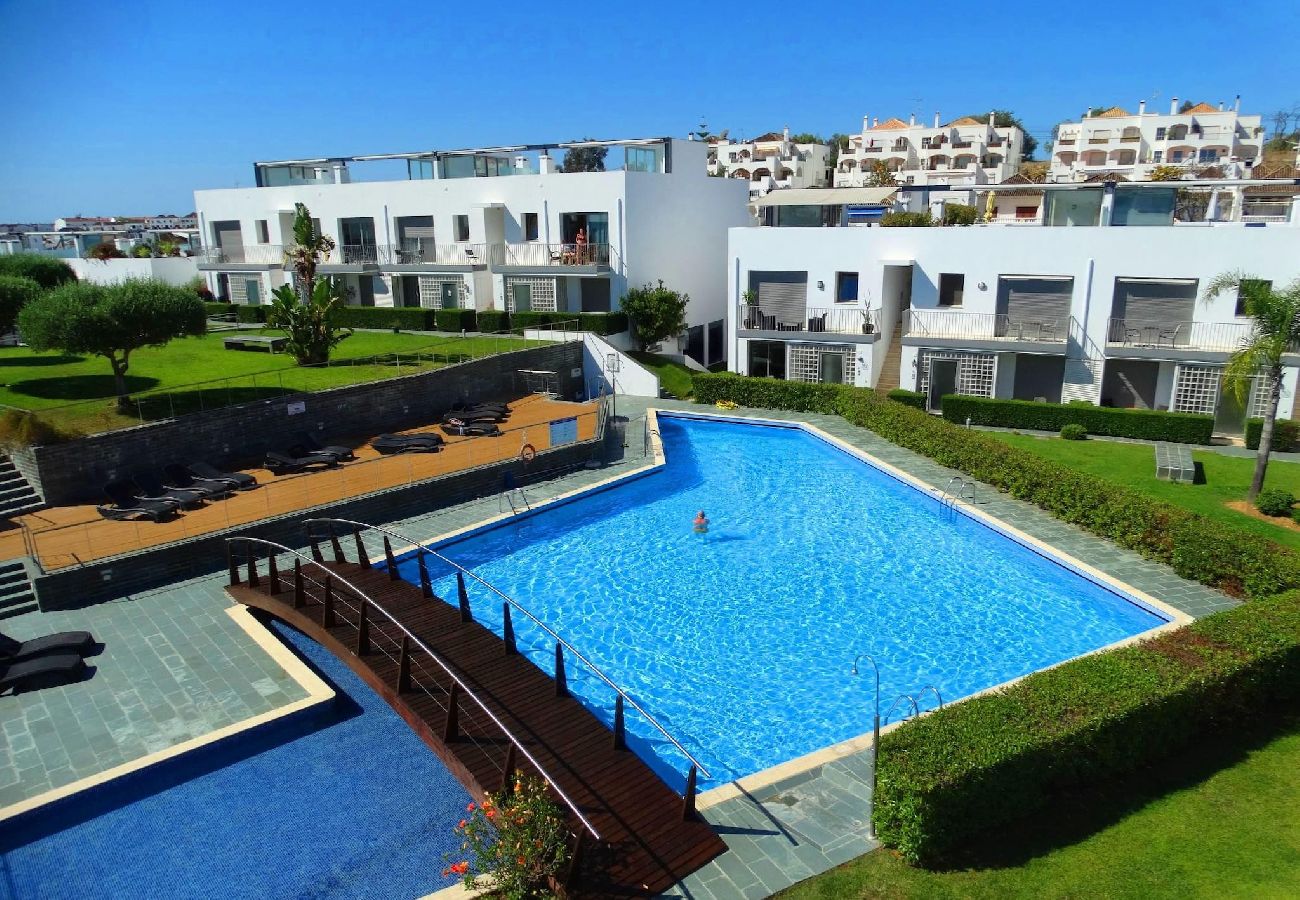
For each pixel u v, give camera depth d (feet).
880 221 147.23
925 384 114.62
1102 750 36.73
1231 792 36.81
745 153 406.62
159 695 46.55
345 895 33.01
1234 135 345.10
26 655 48.96
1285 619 45.27
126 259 181.98
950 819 32.81
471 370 107.96
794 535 74.18
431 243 151.43
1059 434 101.19
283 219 164.25
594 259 136.36
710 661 53.78
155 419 80.12
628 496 84.23
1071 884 31.45
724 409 116.06
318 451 84.23
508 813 31.04
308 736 44.14
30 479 70.85
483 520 74.43
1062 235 104.17
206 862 34.99
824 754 40.81
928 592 62.95
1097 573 61.46
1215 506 72.43
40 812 37.42
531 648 55.47
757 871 32.63
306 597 54.39
